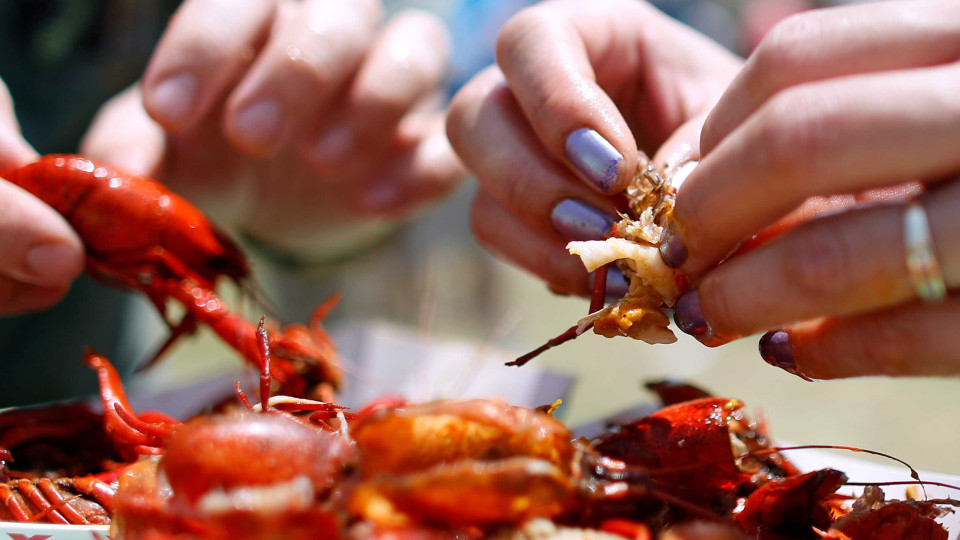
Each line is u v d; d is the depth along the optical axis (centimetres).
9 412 25
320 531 17
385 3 57
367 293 55
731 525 19
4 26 37
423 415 18
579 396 40
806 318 18
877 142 17
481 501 17
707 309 19
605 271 22
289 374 26
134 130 35
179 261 27
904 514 20
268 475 18
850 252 17
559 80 23
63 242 25
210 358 52
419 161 40
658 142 29
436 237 62
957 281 17
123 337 41
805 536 20
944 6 18
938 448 36
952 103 17
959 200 17
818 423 39
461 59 57
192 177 39
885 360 18
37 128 37
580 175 23
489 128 25
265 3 32
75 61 39
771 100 17
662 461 21
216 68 30
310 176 41
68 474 23
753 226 18
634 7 29
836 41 18
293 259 47
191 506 17
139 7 40
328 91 32
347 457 18
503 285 58
